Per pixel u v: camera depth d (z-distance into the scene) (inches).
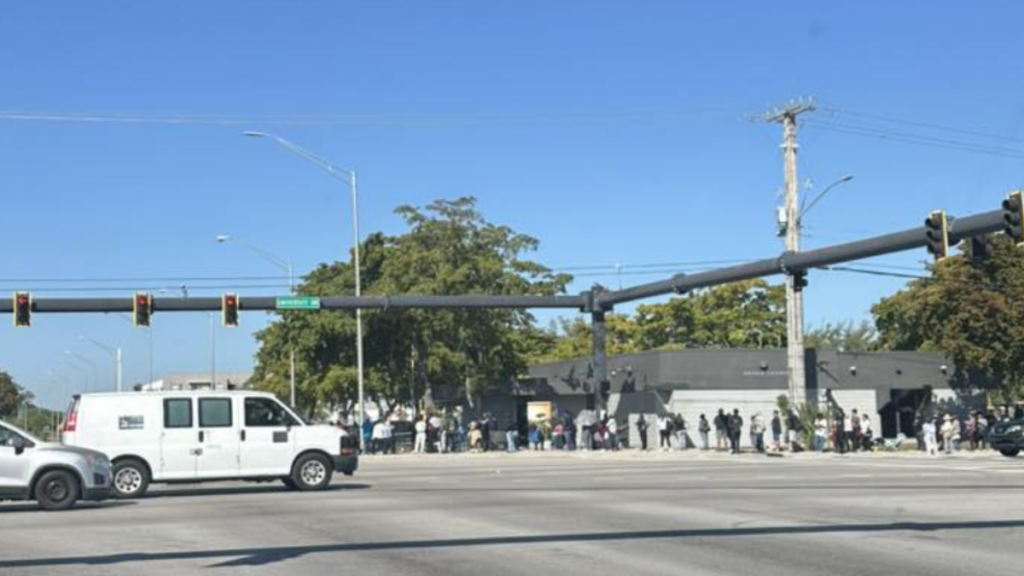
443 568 450.3
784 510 675.4
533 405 2049.7
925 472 1086.4
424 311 1975.9
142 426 848.3
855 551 490.9
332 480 1024.9
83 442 835.4
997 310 1744.6
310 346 2079.2
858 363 1985.7
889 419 2043.6
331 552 501.4
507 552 495.8
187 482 871.7
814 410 1664.6
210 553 501.4
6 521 665.6
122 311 1510.8
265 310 1596.9
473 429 1862.7
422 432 1802.4
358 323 1813.5
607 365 2149.4
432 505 734.5
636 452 1731.1
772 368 1969.7
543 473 1133.1
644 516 645.9
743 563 457.4
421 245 2036.2
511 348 2112.5
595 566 451.8
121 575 440.8
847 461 1360.7
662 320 2854.3
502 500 769.6
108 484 764.0
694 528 582.6
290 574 438.6
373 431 1781.5
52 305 1487.5
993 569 438.3
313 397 2252.7
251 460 869.2
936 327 1822.1
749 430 1902.1
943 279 1825.8
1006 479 967.0
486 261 2021.4
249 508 725.3
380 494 837.8
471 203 2046.0
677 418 1793.8
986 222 941.8
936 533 555.2
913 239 1090.1
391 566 457.1
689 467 1226.6
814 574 428.1
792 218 1640.0
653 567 447.8
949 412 2004.2
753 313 2815.0
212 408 866.8
